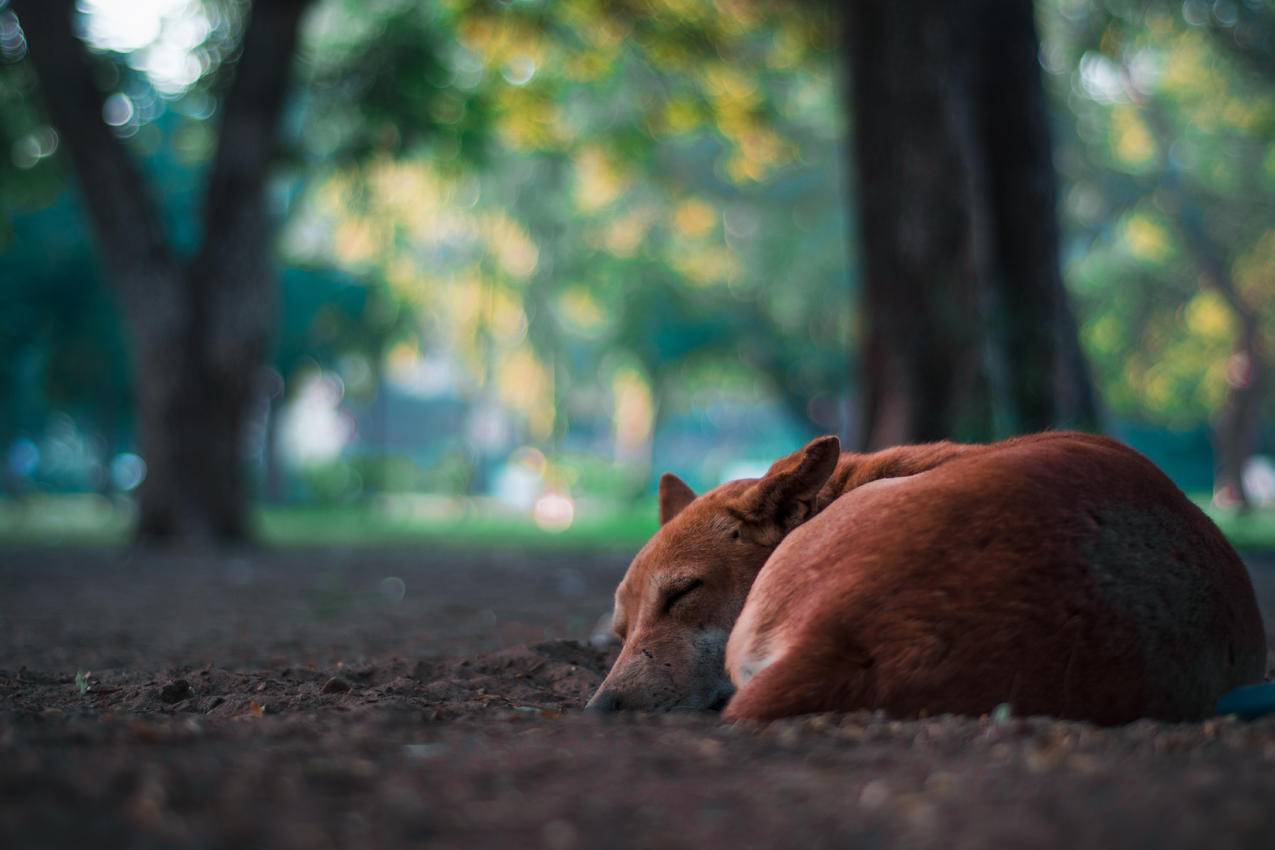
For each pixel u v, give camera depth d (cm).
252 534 1991
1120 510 382
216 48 2077
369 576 1445
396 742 350
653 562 480
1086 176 3416
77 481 5412
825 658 361
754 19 1997
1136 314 3897
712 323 4038
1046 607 356
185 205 3200
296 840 251
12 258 3250
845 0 1425
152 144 2872
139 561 1650
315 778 297
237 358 1944
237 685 569
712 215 3716
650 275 3959
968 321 1341
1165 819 258
